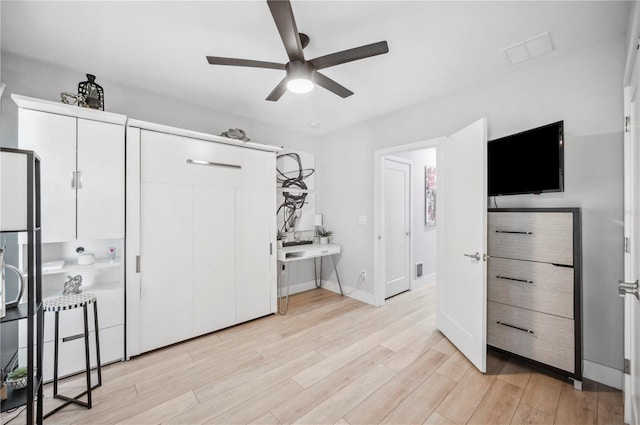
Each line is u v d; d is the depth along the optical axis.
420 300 3.69
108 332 2.15
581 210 1.97
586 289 1.96
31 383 1.34
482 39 1.92
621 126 1.84
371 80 2.50
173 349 2.40
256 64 1.74
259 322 2.98
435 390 1.84
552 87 2.12
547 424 1.54
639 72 1.31
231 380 1.95
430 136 2.90
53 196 1.94
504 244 2.15
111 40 1.94
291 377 1.98
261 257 3.10
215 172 2.74
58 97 2.27
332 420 1.58
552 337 1.91
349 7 1.61
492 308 2.22
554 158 1.92
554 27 1.79
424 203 4.50
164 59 2.18
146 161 2.33
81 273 2.32
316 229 4.21
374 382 1.93
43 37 1.90
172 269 2.46
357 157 3.71
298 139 4.02
